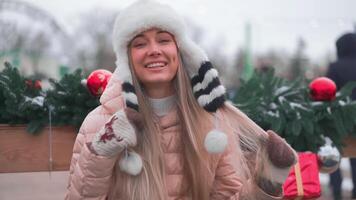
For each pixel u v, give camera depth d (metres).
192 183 1.94
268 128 2.85
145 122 1.89
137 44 1.90
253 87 3.01
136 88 1.91
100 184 1.76
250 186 1.99
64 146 2.63
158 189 1.86
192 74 1.96
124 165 1.83
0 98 2.59
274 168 1.88
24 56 18.84
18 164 2.59
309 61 25.95
